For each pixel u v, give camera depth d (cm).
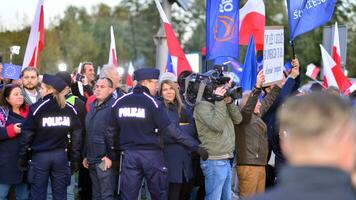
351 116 243
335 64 1279
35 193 869
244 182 938
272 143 978
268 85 1017
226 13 1140
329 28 1506
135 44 6153
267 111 1005
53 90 862
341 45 1491
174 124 853
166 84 898
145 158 830
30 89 1012
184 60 1172
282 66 1036
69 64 5406
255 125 930
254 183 934
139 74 849
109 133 852
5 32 4069
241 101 956
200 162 930
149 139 834
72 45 5641
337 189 233
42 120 858
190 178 911
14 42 3966
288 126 248
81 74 1180
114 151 859
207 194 905
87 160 935
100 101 925
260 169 938
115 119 848
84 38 5703
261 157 934
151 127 834
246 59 1094
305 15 1090
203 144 892
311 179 235
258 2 1184
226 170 895
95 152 917
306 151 241
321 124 239
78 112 972
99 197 937
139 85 847
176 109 905
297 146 243
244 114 921
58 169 873
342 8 3756
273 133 973
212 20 1151
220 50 1145
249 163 930
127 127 836
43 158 862
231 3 1138
